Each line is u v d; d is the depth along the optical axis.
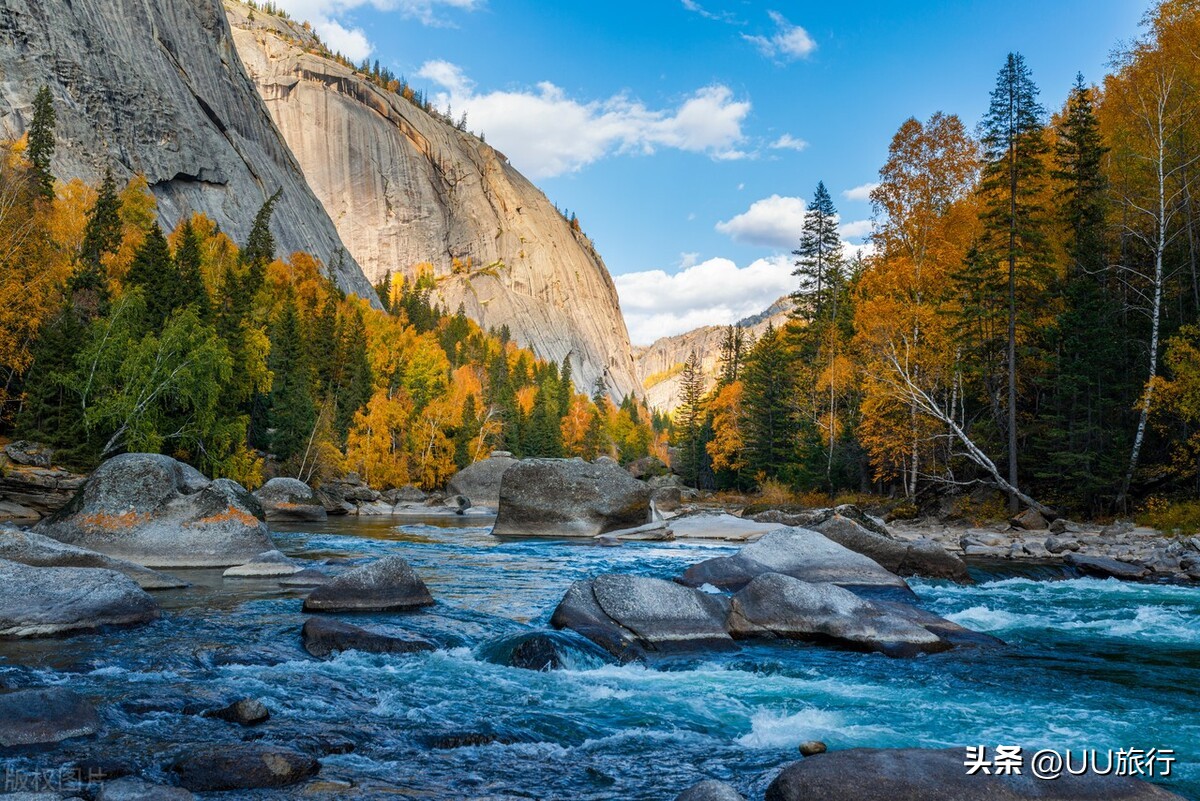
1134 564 21.88
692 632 12.01
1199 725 8.38
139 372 40.53
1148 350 32.25
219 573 17.42
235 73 143.62
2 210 40.44
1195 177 31.39
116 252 56.25
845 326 55.38
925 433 37.81
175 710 7.83
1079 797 5.43
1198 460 28.78
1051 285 36.75
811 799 5.45
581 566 21.52
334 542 28.16
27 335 41.16
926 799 5.32
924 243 37.72
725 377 93.38
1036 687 9.97
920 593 17.78
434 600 14.81
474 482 74.31
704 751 7.40
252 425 60.75
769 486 56.69
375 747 7.12
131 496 18.88
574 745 7.48
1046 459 35.25
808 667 10.77
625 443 148.25
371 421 75.00
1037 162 33.84
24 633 10.66
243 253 86.75
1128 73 33.53
